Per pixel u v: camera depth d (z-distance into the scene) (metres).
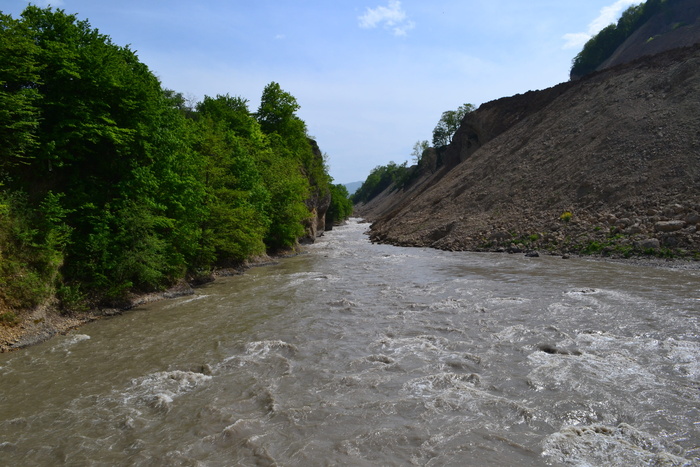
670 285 15.75
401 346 10.38
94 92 14.21
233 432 6.68
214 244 21.14
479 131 69.06
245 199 26.08
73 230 14.02
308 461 5.89
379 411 7.23
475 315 12.88
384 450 6.12
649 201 25.84
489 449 6.07
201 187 20.17
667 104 34.00
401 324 12.24
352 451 6.11
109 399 8.03
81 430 6.94
